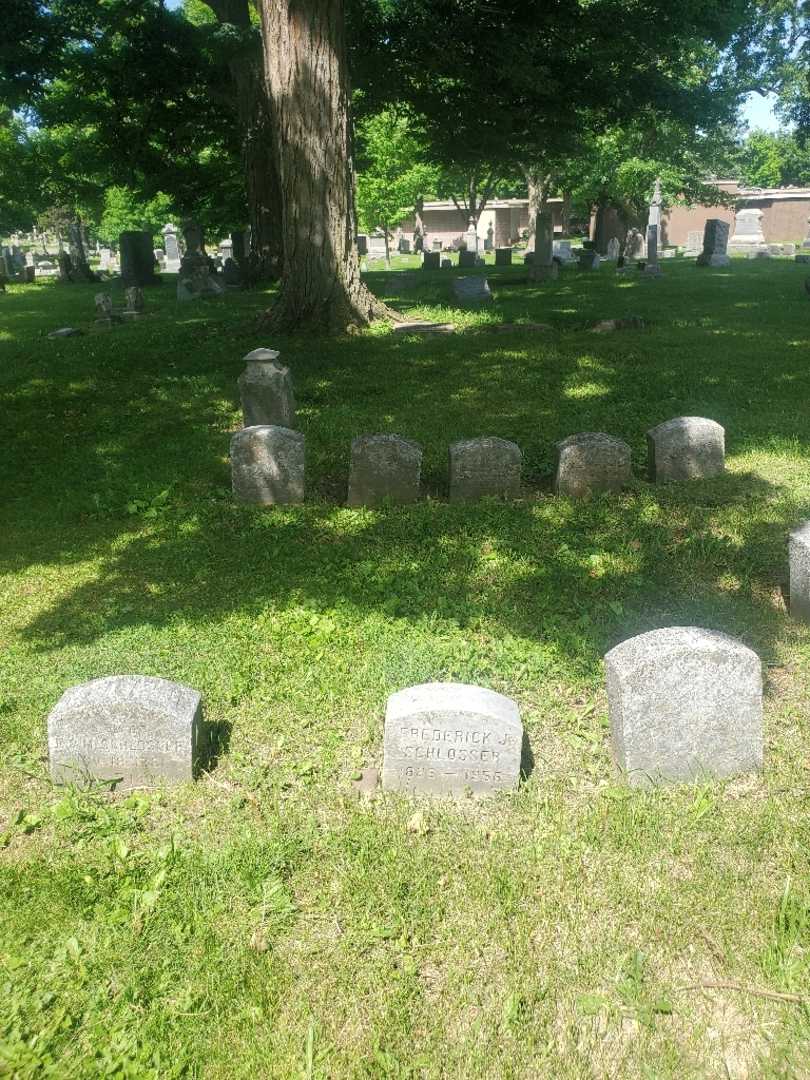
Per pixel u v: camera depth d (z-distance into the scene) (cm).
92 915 410
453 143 2945
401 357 1573
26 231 5981
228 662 618
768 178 7675
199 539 849
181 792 493
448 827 458
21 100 2989
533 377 1402
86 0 2595
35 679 607
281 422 1154
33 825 470
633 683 468
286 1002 366
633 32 2398
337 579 748
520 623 655
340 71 1703
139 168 3644
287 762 517
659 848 437
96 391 1432
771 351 1535
